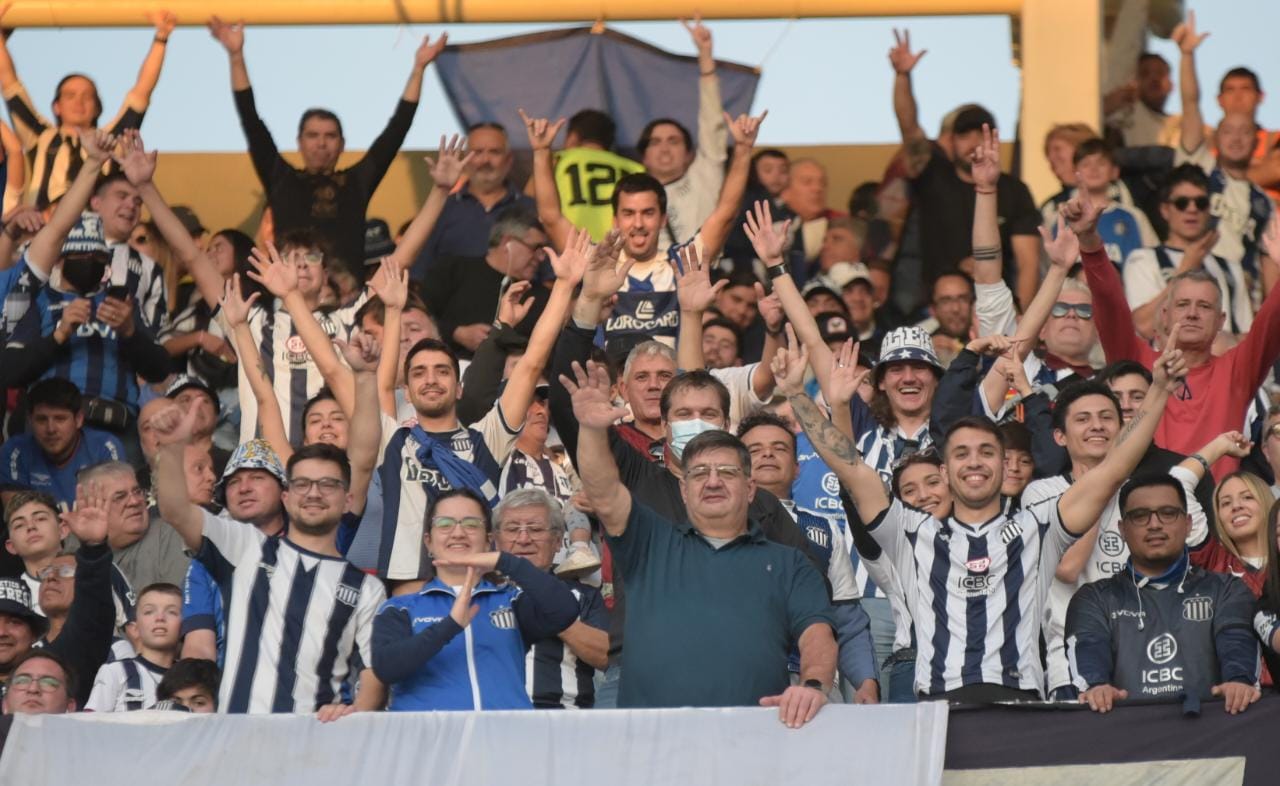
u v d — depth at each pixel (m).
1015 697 13.24
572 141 21.98
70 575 16.44
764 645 12.80
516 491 14.83
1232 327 20.86
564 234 20.03
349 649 14.17
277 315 19.20
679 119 22.50
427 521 13.80
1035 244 21.06
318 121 21.30
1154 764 12.72
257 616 14.09
